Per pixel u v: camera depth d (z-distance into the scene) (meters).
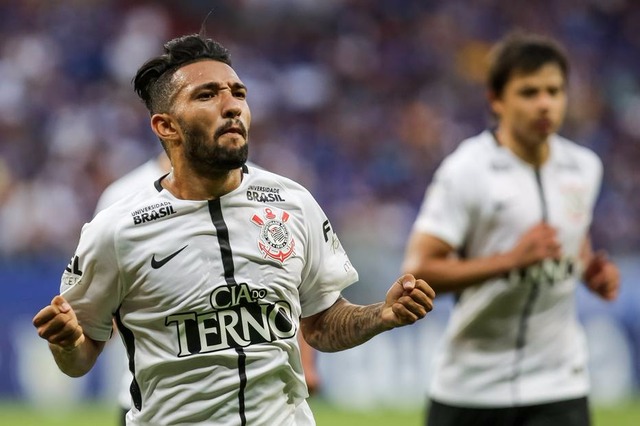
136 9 72.88
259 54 74.50
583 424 19.33
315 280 13.57
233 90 12.70
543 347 19.27
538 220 19.38
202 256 12.59
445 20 79.19
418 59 77.31
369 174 68.00
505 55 19.44
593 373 44.91
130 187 19.67
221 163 12.45
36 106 64.56
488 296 19.02
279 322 12.83
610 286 20.52
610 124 76.19
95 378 42.56
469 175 19.30
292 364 13.07
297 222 13.12
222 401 12.55
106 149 63.31
